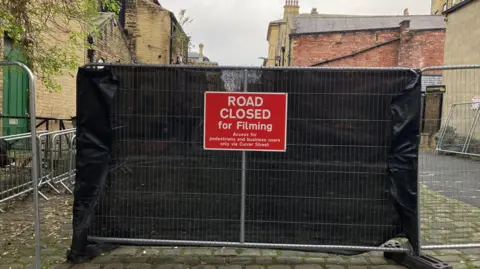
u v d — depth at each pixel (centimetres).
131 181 379
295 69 364
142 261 382
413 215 365
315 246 372
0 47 627
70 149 708
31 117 344
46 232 459
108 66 372
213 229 379
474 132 809
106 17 1402
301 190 374
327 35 2509
